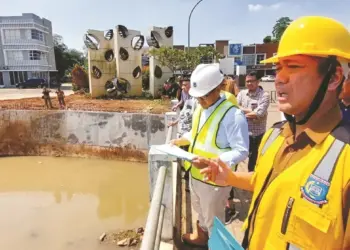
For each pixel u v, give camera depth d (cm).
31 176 1288
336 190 91
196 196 291
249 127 414
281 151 116
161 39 2164
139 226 851
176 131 578
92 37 2025
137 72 2133
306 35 104
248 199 429
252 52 5203
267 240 109
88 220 893
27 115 1523
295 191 100
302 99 106
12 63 4647
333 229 91
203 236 311
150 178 303
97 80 2058
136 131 1403
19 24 4547
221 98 268
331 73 101
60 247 737
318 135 102
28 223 876
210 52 2139
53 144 1527
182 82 771
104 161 1441
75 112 1480
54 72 5559
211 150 261
